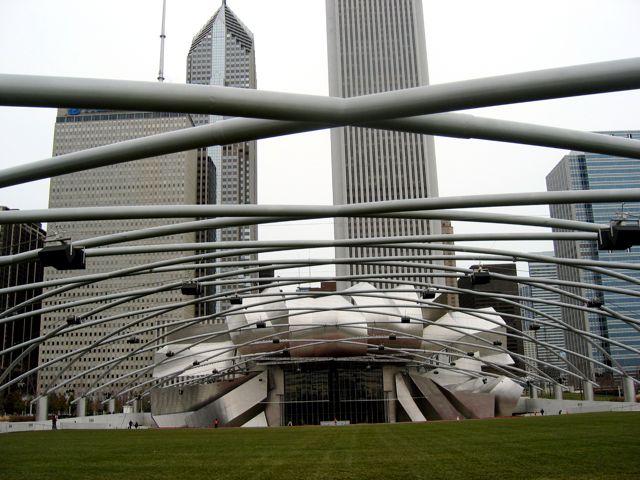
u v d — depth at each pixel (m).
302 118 13.55
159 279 112.69
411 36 175.62
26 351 52.88
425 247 34.06
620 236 23.77
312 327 65.81
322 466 19.16
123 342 140.00
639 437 25.91
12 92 12.51
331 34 178.25
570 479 15.34
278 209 23.27
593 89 12.98
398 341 71.56
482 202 22.94
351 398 76.38
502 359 79.25
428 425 42.31
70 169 17.19
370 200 166.25
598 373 125.25
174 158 136.38
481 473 16.70
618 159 89.31
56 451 26.56
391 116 13.59
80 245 27.12
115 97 12.88
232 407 73.38
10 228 69.56
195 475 17.86
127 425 76.69
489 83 13.07
